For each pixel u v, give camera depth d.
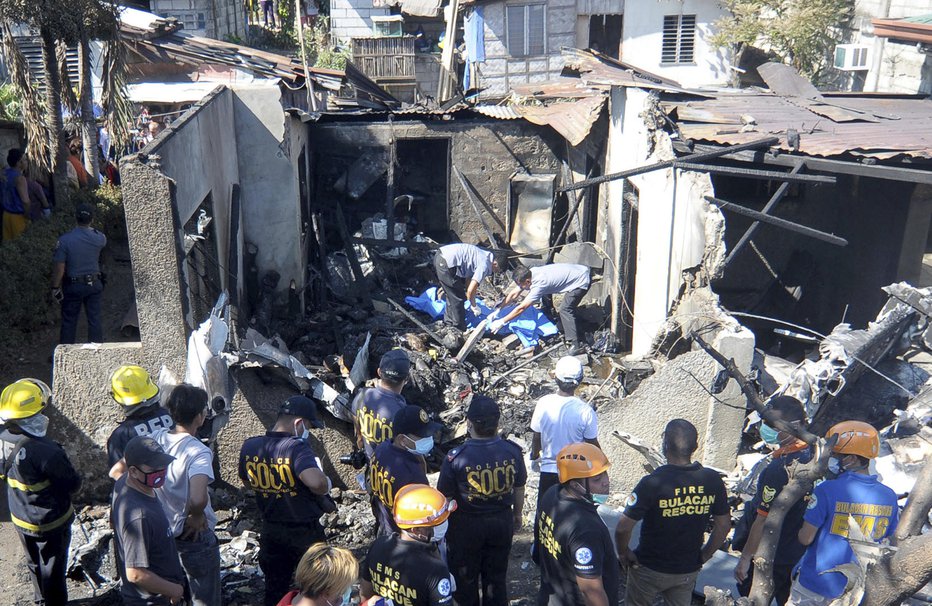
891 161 7.46
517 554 6.34
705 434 7.09
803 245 11.76
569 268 10.43
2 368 8.62
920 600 4.01
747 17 20.30
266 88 10.41
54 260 8.22
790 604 4.38
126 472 4.27
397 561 3.89
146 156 6.20
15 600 5.46
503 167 13.97
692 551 4.37
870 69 16.97
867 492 4.18
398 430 4.75
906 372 7.41
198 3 22.34
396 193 14.27
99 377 6.54
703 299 7.44
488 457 4.70
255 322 10.12
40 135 10.92
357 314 11.21
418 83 24.59
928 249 10.66
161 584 4.14
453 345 10.35
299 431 4.91
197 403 4.69
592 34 22.11
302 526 4.91
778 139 8.09
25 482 4.88
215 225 8.73
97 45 15.05
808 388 6.66
